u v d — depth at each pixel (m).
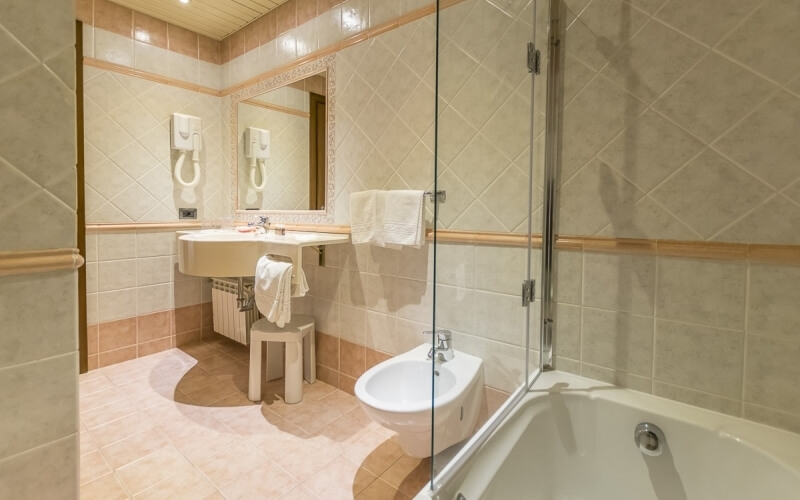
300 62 2.29
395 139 1.89
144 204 2.54
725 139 1.13
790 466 0.98
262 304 1.82
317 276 2.26
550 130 1.42
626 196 1.30
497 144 1.24
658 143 1.23
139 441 1.68
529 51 1.32
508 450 1.17
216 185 2.88
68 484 0.66
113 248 2.43
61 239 0.63
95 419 1.84
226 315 2.67
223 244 1.91
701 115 1.16
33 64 0.58
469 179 1.17
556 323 1.48
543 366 1.50
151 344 2.62
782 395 1.10
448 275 1.12
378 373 1.51
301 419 1.87
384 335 1.97
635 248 1.29
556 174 1.43
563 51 1.39
